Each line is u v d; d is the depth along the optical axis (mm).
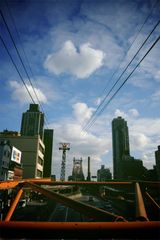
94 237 2328
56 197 6812
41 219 44312
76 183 14320
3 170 63531
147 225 2389
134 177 193875
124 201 54844
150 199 12828
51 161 180875
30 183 11883
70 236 2318
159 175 126438
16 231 2332
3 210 25594
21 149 100062
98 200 90000
